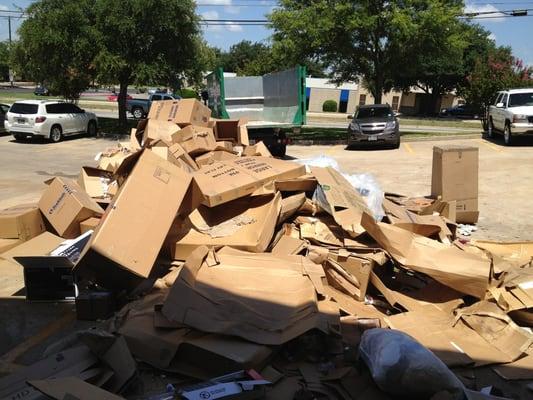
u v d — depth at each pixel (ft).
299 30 69.26
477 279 15.46
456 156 25.61
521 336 13.83
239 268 14.87
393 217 20.01
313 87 196.24
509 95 60.64
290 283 14.19
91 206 20.51
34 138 69.46
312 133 77.66
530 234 24.81
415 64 71.51
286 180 20.38
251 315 12.63
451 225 21.16
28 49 70.28
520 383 12.31
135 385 11.21
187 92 143.43
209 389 10.39
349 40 69.31
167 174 17.08
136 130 34.17
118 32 68.59
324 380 11.57
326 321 12.91
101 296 15.71
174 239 17.85
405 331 14.08
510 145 58.03
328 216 19.71
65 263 16.46
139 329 12.69
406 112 196.34
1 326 15.49
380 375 10.66
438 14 64.08
